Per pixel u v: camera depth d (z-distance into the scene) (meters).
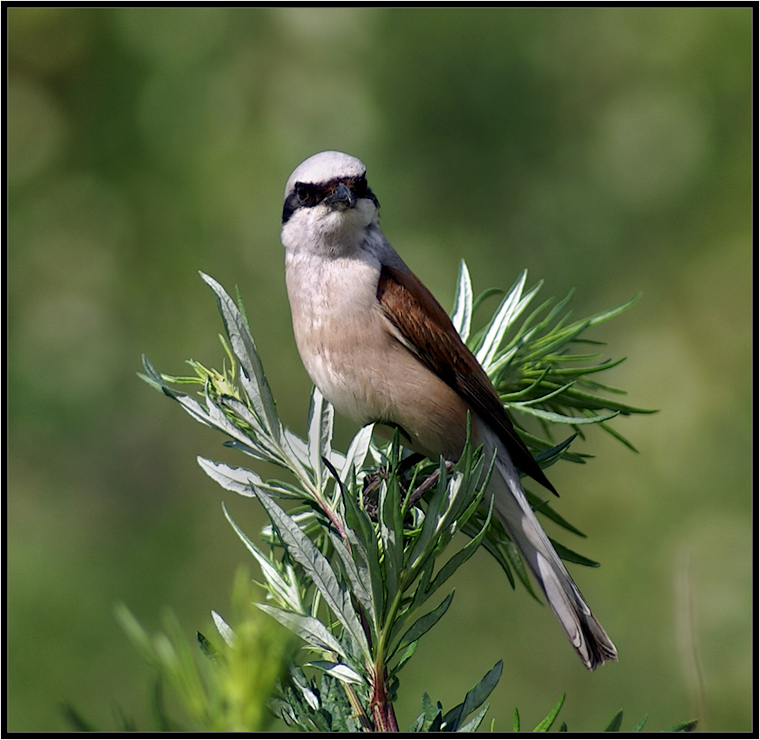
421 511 4.95
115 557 10.43
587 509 10.40
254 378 4.19
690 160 11.38
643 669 9.59
